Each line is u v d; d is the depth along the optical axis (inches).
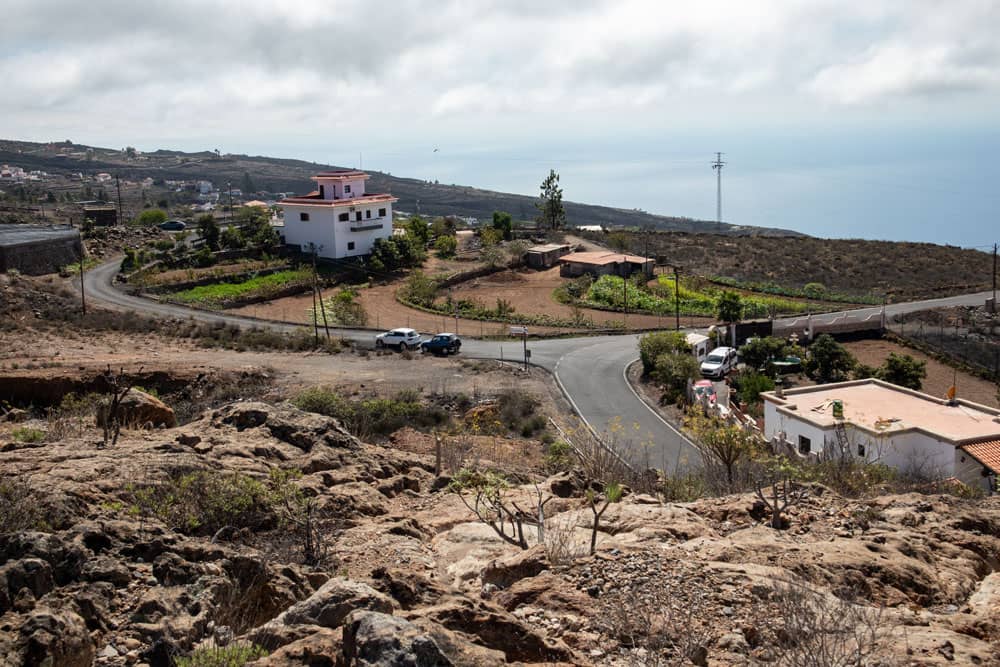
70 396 1013.2
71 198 7150.6
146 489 502.9
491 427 1285.7
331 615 302.2
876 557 388.8
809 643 279.4
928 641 287.1
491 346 2117.4
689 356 1808.6
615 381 1765.5
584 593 340.5
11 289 2241.6
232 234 3110.2
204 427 773.3
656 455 1266.0
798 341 2320.4
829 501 518.9
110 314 2186.3
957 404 1259.8
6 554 344.8
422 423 1339.8
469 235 3991.1
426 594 341.1
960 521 479.5
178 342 1951.3
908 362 1886.1
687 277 3221.0
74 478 509.4
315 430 756.6
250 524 497.0
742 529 471.2
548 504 588.4
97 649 306.2
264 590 381.7
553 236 3941.9
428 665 239.9
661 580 346.3
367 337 2180.1
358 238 3206.2
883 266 3592.5
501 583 386.9
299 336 2069.4
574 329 2389.3
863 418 1194.6
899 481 743.7
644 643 297.1
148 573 366.0
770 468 562.9
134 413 845.8
